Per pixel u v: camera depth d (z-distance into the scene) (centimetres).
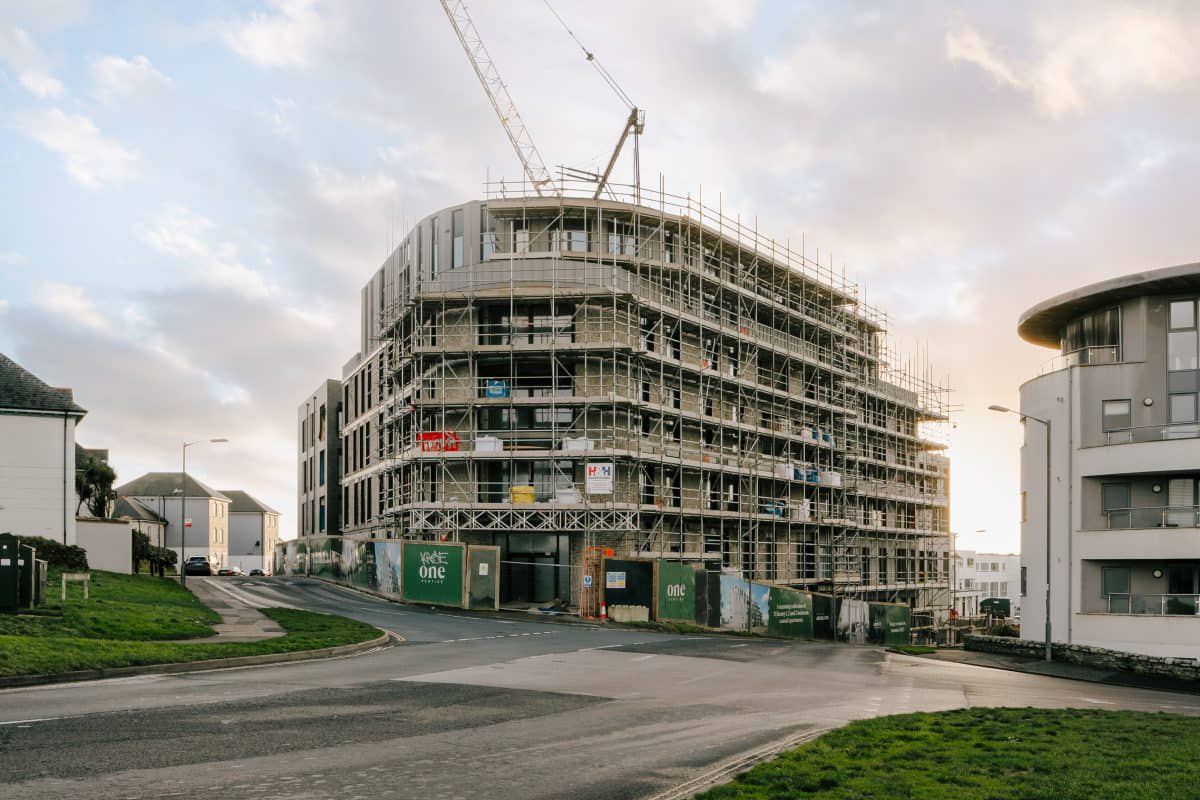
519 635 3259
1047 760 1239
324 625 3038
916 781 1086
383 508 6462
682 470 5356
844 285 7150
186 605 3594
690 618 4347
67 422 4678
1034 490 4200
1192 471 3691
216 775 1065
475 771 1136
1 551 2531
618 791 1061
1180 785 1104
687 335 5666
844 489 6700
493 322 5181
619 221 5525
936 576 8488
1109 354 4100
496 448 4894
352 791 1021
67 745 1182
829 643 4550
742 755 1279
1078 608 3888
